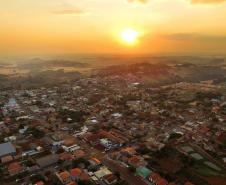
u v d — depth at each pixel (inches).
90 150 6087.6
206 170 5073.8
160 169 5034.5
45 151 6033.5
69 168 5147.6
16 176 4918.8
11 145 6156.5
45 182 4658.0
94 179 4690.0
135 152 5797.2
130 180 4717.0
